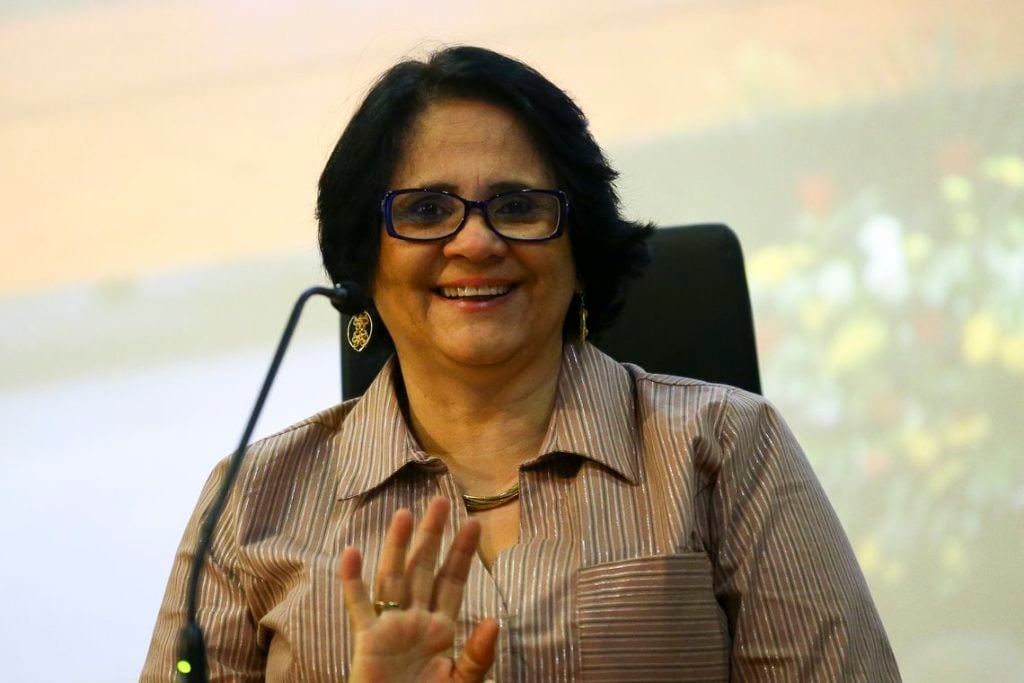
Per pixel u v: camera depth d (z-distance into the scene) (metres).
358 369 3.20
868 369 4.50
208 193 4.84
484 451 2.70
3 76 4.88
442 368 2.67
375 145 2.64
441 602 2.20
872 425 4.46
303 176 4.84
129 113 4.88
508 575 2.49
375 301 2.76
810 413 4.50
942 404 4.44
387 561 2.20
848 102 4.62
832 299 4.55
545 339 2.69
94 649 4.60
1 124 4.87
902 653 4.35
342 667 2.46
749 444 2.64
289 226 4.82
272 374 2.16
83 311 4.79
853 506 4.44
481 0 4.82
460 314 2.58
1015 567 4.33
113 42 4.90
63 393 4.74
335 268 2.79
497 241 2.55
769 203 4.63
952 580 4.36
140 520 4.68
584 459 2.60
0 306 4.78
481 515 2.63
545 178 2.66
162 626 2.71
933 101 4.58
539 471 2.61
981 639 4.32
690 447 2.57
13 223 4.84
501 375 2.67
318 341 4.79
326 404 4.75
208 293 4.80
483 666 2.15
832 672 2.44
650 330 3.17
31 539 4.65
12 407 4.72
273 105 4.86
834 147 4.62
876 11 4.64
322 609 2.50
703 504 2.58
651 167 4.70
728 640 2.52
